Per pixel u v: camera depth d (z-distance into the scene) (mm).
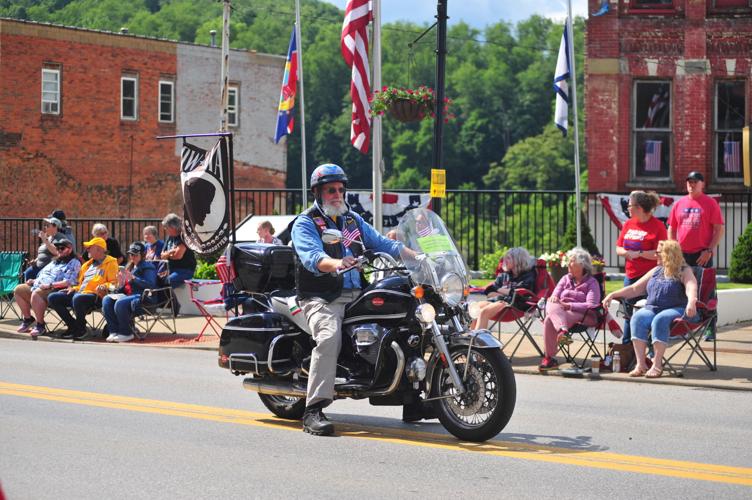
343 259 11562
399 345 11602
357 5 24500
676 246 16828
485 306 18188
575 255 17797
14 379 16438
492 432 11258
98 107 61062
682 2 31469
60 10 108625
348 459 10570
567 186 121062
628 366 17578
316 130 124750
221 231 22250
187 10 115438
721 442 11672
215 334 23656
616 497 9055
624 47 31781
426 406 12078
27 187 58312
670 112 31750
